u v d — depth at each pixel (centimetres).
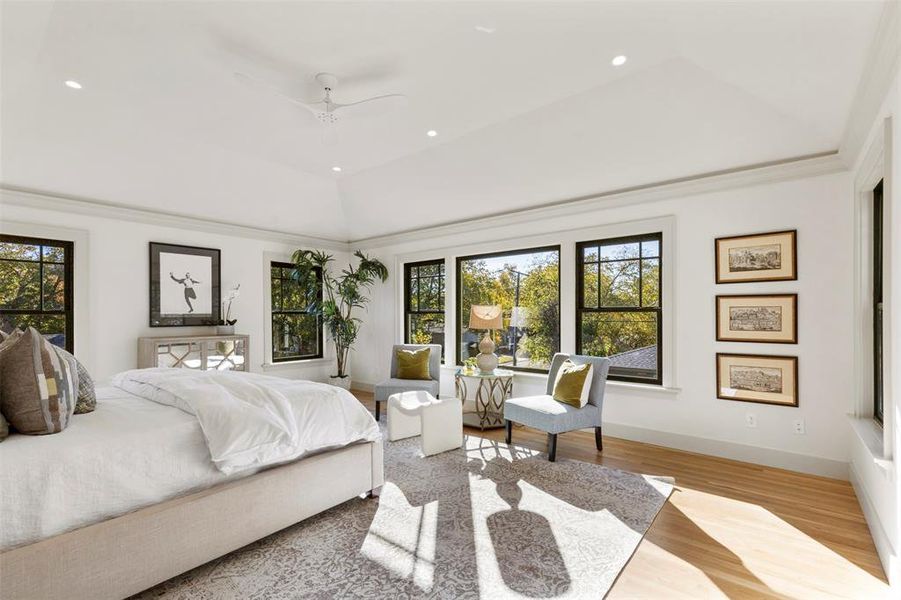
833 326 308
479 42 251
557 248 466
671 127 328
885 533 204
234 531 206
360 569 201
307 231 609
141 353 450
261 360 571
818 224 313
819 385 312
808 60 227
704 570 202
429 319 590
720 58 251
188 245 505
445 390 554
